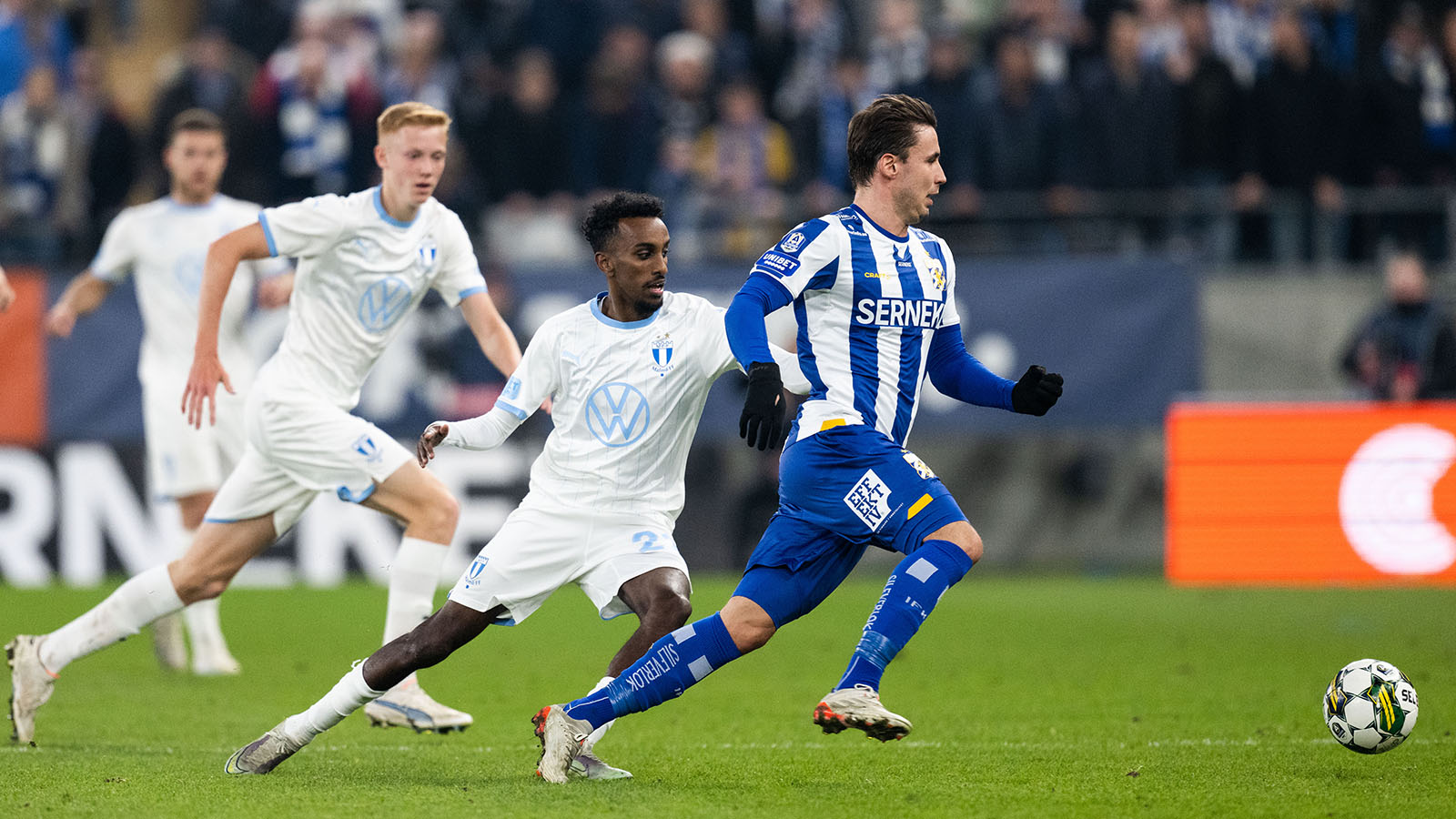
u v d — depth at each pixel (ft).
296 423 69.51
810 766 61.00
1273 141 163.32
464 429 57.52
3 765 60.23
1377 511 142.10
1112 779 57.62
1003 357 150.51
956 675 90.84
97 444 145.79
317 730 58.13
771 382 51.44
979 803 52.90
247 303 92.02
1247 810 51.52
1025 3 170.09
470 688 86.63
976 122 161.07
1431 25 174.29
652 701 55.06
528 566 57.93
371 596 137.69
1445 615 122.72
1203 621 119.96
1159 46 171.83
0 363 144.97
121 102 195.62
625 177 167.02
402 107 69.15
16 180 165.07
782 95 178.29
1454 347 149.59
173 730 70.69
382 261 70.18
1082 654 100.22
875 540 54.95
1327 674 89.92
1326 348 160.56
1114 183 161.79
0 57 175.63
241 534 69.82
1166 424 149.48
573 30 181.16
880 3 195.93
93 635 67.36
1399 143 165.89
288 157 162.09
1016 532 163.84
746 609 54.70
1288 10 167.12
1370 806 52.11
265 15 179.93
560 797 53.31
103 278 92.12
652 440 58.44
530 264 149.18
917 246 56.49
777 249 54.95
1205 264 161.79
